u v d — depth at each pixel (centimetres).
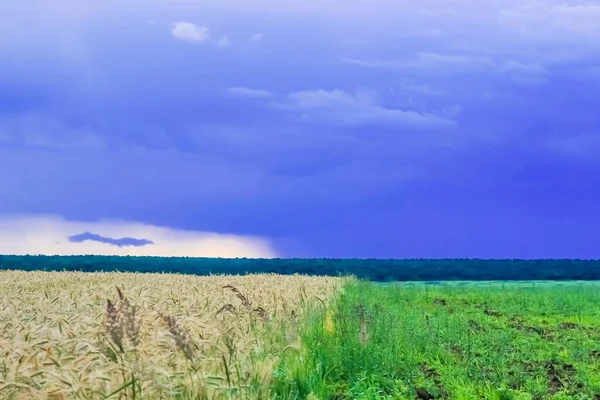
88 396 619
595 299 2194
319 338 1061
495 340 1216
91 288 1795
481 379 955
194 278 2744
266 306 1271
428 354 1103
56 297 1421
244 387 703
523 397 874
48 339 748
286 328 1057
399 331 1173
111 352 702
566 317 1798
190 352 655
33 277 2930
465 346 1152
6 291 1934
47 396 608
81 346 712
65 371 641
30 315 1105
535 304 2047
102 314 964
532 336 1369
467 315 1712
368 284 2453
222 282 2309
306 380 854
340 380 950
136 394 629
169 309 1106
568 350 1195
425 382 941
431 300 2164
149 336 819
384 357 1008
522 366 1027
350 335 1052
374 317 1223
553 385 979
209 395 668
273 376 826
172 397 641
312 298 1527
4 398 616
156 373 636
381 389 895
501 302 2112
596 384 954
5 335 848
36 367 650
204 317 998
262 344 923
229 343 782
